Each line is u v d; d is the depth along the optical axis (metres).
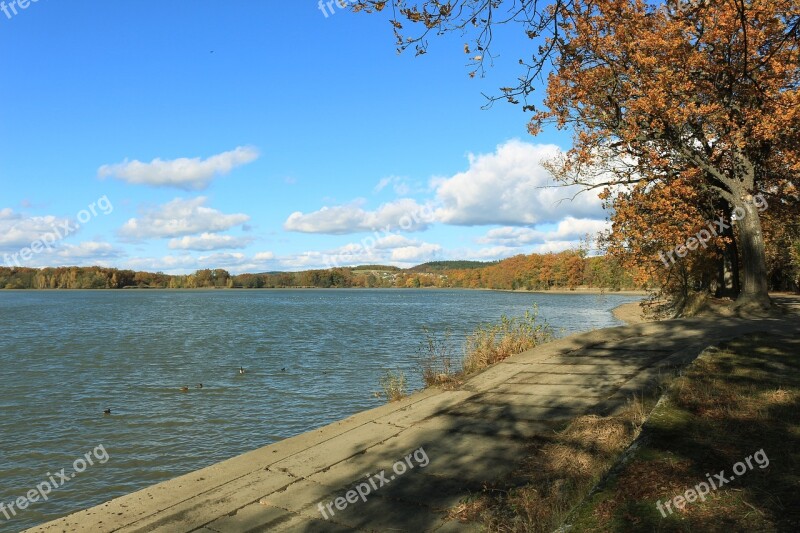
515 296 122.12
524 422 8.22
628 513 4.37
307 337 38.22
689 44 18.44
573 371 11.01
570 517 4.54
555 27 5.30
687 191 21.28
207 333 42.56
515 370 11.62
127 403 18.00
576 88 19.98
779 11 15.78
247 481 6.70
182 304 102.38
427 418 8.92
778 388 7.48
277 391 19.25
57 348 33.41
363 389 19.19
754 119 19.02
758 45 15.98
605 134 21.48
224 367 24.92
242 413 16.33
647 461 5.34
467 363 13.05
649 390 8.80
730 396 7.25
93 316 66.44
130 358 28.52
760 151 21.69
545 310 65.56
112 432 14.73
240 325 50.50
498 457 6.97
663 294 28.91
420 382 17.53
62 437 14.39
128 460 12.66
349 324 49.66
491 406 9.23
